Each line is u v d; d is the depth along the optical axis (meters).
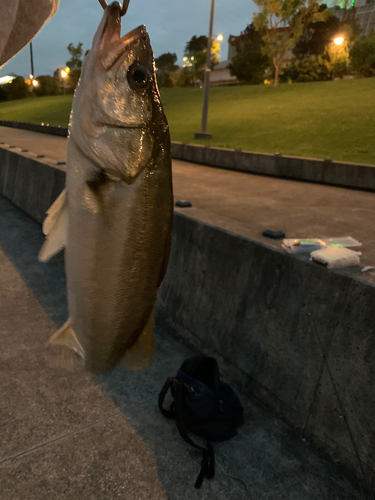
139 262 1.02
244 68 46.31
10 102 50.94
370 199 7.27
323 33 46.62
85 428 2.58
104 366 1.06
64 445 2.43
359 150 12.02
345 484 2.29
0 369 3.15
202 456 2.41
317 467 2.41
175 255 4.07
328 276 2.58
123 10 0.95
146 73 0.96
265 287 3.04
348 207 6.36
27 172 8.00
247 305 3.18
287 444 2.58
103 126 0.94
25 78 57.12
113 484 2.18
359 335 2.35
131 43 0.95
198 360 2.92
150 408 2.82
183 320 3.84
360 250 3.56
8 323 3.88
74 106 0.95
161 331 3.94
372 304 2.29
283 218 5.35
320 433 2.51
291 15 29.41
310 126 15.89
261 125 17.78
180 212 4.14
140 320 1.08
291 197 7.18
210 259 3.62
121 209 0.97
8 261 5.47
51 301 4.40
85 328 1.05
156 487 2.19
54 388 2.97
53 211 1.00
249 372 3.07
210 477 2.26
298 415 2.67
